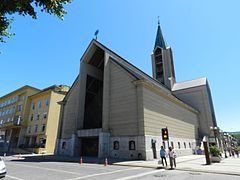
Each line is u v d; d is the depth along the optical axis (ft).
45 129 122.52
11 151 134.10
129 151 68.49
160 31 186.91
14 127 144.46
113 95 81.82
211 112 147.02
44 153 113.60
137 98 72.90
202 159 70.74
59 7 18.61
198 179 31.17
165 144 78.02
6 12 17.08
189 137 108.99
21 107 151.94
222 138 179.52
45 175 34.99
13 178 32.12
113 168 45.39
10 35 19.76
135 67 106.42
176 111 99.60
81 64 98.53
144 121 68.44
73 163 57.00
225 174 36.78
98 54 102.06
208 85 158.81
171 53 177.17
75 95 100.63
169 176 33.94
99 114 101.40
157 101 81.41
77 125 87.56
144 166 48.16
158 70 173.78
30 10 17.48
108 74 86.43
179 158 76.28
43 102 136.26
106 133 75.41
